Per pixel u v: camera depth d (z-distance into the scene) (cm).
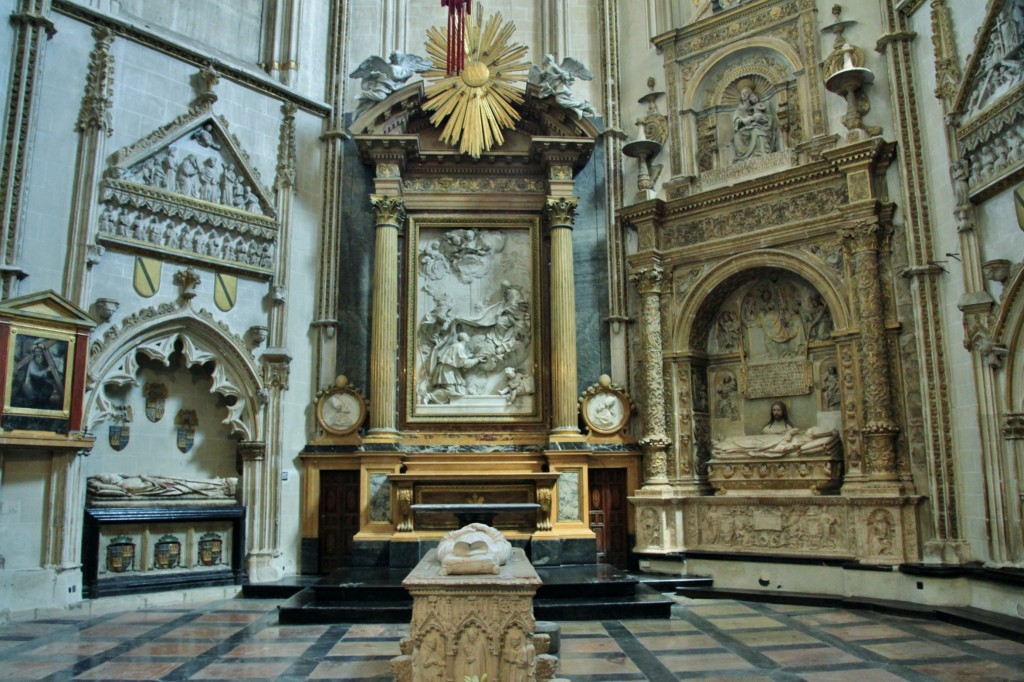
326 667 814
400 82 1524
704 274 1458
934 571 1105
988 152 1082
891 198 1273
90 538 1184
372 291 1534
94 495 1215
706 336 1511
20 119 1167
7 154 1152
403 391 1518
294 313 1473
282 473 1416
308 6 1583
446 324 1542
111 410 1244
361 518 1394
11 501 1112
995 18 1060
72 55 1247
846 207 1281
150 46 1340
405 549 1341
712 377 1504
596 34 1661
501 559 688
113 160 1263
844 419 1284
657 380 1459
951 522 1140
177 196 1327
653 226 1506
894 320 1245
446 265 1578
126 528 1237
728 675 776
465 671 617
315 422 1470
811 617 1093
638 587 1211
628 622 1060
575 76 1562
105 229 1247
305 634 988
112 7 1341
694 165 1520
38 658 862
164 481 1291
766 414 1439
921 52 1236
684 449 1444
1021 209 1019
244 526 1366
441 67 1577
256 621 1083
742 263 1417
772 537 1316
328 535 1448
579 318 1548
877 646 906
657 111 1573
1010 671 790
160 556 1270
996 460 1069
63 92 1231
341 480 1465
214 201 1391
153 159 1322
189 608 1198
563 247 1514
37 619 1098
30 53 1188
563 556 1353
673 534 1401
